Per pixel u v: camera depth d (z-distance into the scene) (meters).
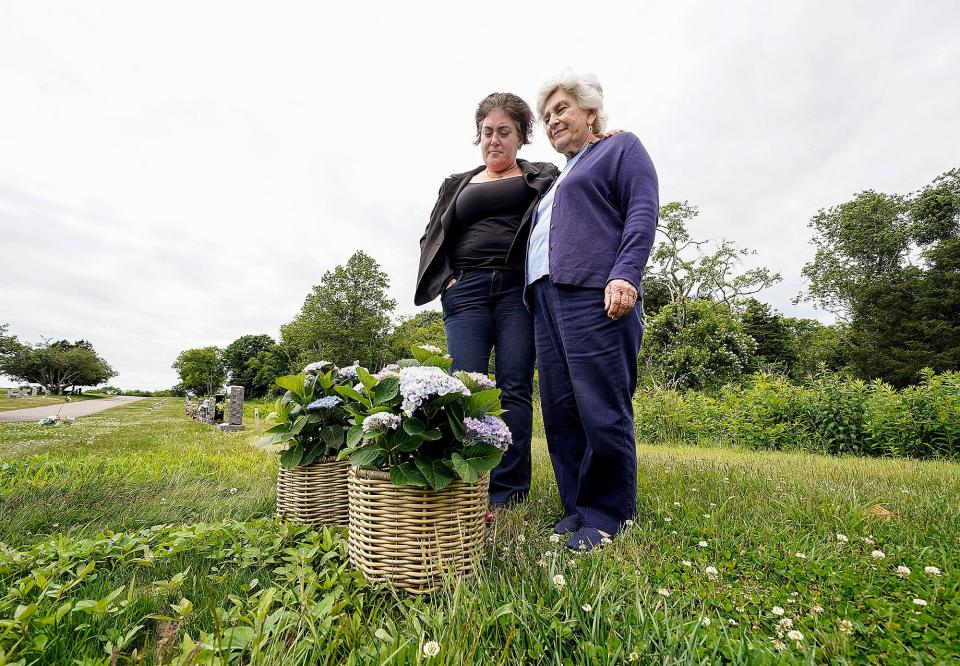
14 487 2.44
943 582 1.16
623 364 1.74
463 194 2.44
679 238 20.02
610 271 1.77
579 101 2.05
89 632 1.02
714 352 16.44
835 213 25.75
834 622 1.01
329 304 39.19
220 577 1.31
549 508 2.15
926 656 0.87
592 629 0.93
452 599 1.12
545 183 2.33
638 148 1.89
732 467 3.10
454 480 1.36
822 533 1.59
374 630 0.98
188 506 2.23
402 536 1.30
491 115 2.39
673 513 1.86
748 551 1.43
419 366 1.62
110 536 1.73
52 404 31.55
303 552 1.42
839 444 6.15
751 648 0.88
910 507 1.88
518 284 2.37
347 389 1.48
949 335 20.31
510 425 2.31
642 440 8.06
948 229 22.89
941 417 5.33
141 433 8.09
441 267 2.53
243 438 7.10
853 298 24.48
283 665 0.83
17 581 1.23
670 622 0.97
